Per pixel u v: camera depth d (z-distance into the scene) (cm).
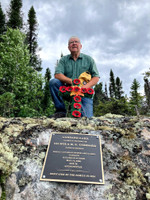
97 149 188
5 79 891
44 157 180
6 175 157
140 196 144
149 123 230
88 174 162
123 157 181
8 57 868
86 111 342
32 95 909
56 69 367
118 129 214
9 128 215
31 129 216
